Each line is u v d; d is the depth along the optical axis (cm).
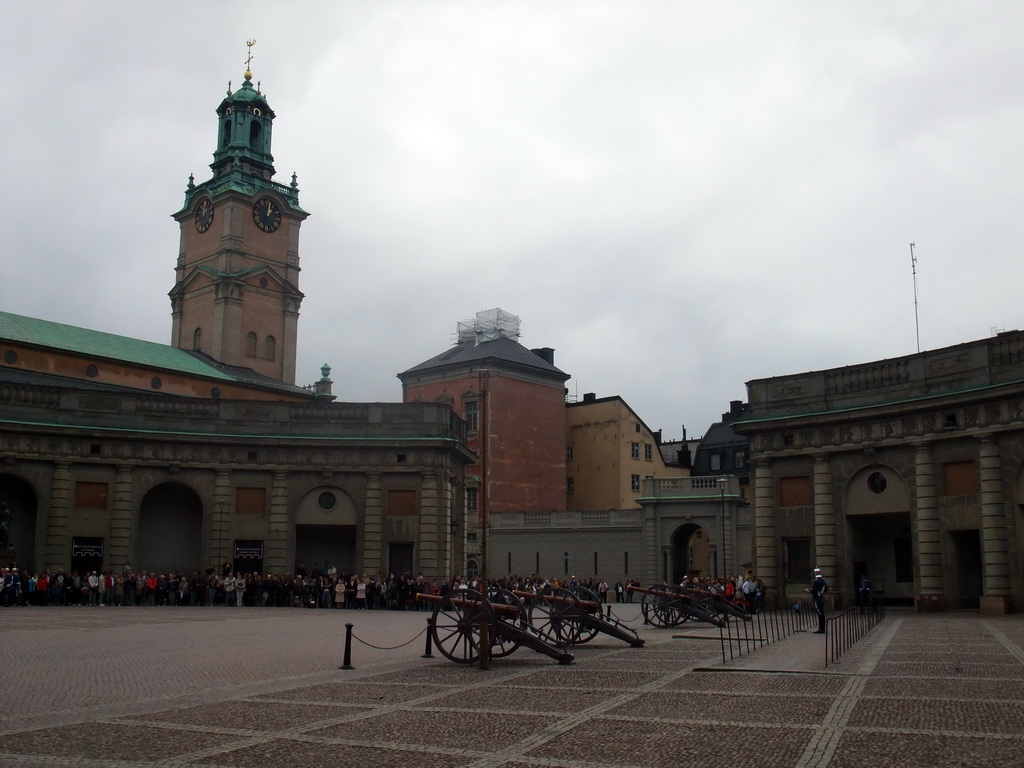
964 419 4109
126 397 5491
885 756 1176
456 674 2072
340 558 5750
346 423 5753
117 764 1169
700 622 3850
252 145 9262
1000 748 1209
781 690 1752
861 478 4522
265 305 8844
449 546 5822
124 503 5366
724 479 7156
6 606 4597
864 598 3769
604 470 9569
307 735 1353
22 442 5156
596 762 1168
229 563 5509
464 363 9244
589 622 2691
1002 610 3856
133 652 2466
